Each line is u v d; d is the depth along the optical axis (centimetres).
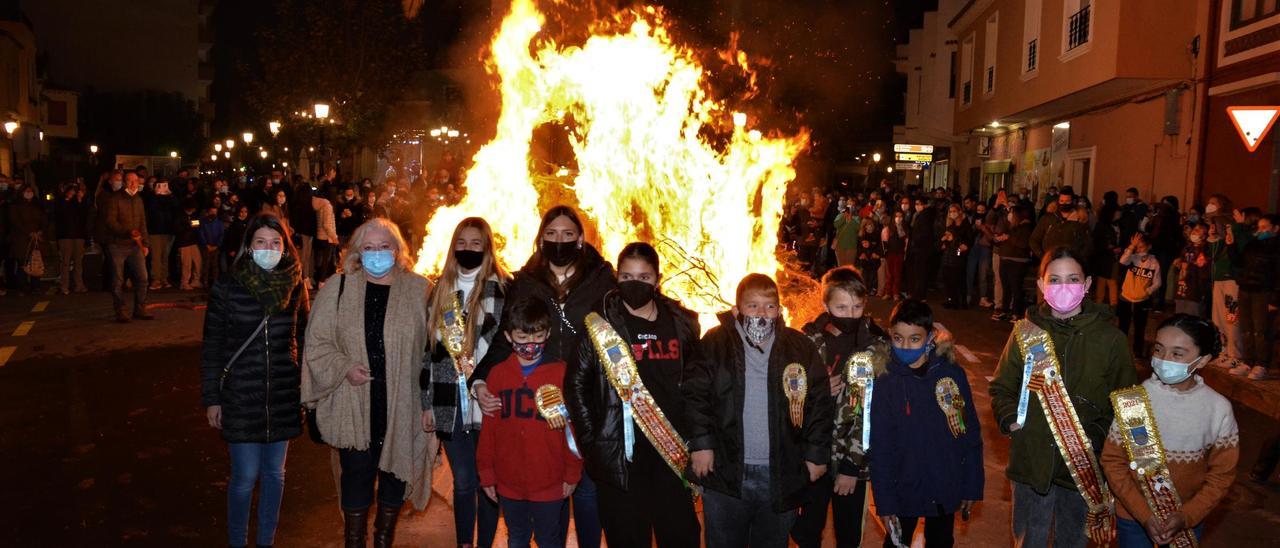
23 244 1647
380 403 509
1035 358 443
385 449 503
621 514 446
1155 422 410
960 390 468
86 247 1686
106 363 1074
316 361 504
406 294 517
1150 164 1845
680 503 446
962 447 467
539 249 518
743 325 444
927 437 462
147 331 1277
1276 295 977
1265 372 1006
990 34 2714
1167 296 1521
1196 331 401
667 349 447
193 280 1786
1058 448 441
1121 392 415
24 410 870
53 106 5272
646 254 445
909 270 1752
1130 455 411
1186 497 414
